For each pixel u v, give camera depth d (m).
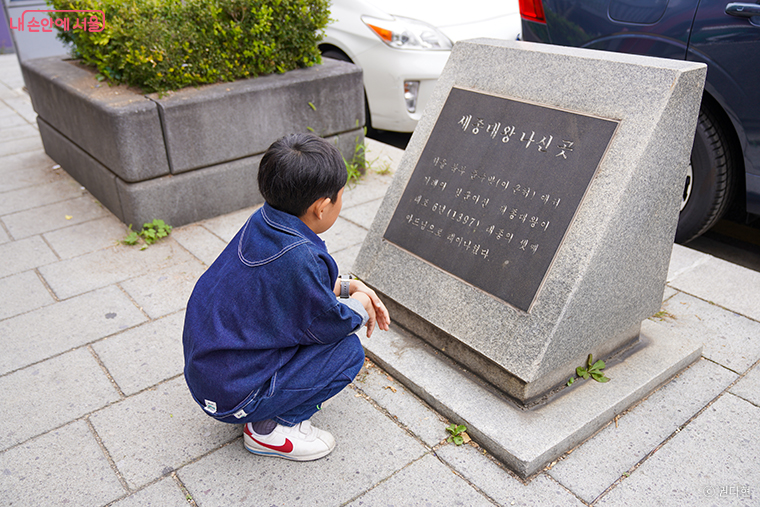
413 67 4.56
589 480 1.94
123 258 3.40
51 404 2.29
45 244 3.55
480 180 2.36
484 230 2.30
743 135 3.05
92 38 3.66
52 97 4.12
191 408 2.27
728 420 2.18
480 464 2.01
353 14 4.77
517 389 2.14
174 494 1.89
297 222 1.66
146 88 3.65
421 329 2.53
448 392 2.25
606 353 2.39
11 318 2.84
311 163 1.58
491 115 2.39
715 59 3.03
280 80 3.94
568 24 3.58
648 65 2.01
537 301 2.10
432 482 1.94
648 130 1.97
